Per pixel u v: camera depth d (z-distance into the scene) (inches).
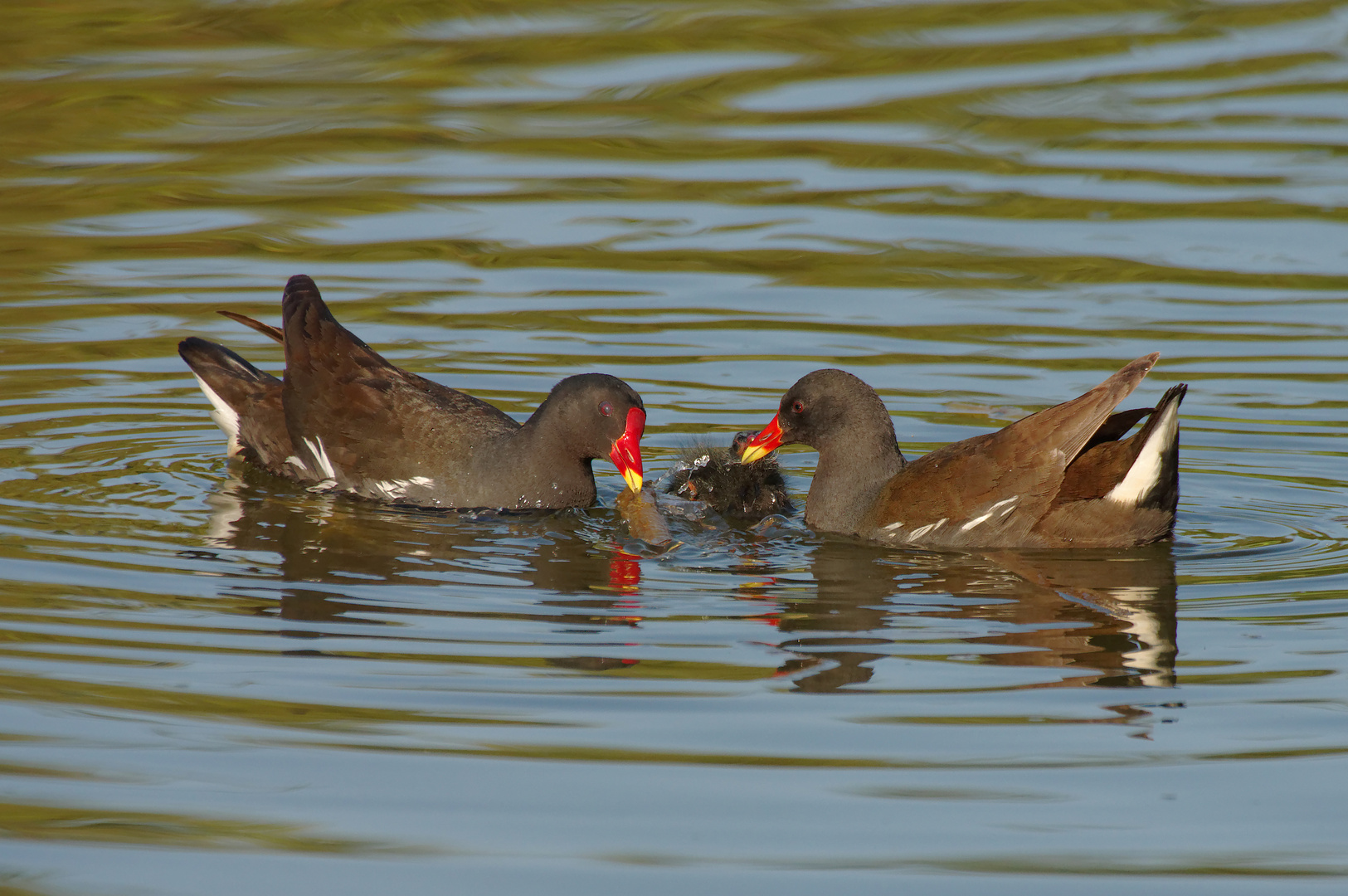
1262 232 788.6
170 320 703.1
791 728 360.5
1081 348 674.2
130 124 896.9
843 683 385.1
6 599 429.7
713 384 647.1
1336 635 415.2
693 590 459.8
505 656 400.8
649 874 302.2
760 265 764.6
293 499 547.5
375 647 404.5
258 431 581.0
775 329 701.3
